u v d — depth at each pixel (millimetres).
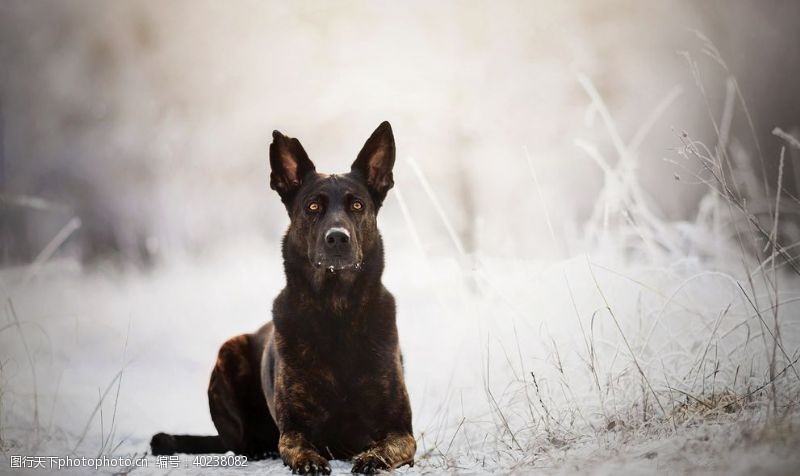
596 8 24953
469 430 8359
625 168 11727
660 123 24734
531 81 21781
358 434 7359
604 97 24031
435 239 20969
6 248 25469
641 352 7719
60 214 30344
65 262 21984
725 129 9336
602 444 6410
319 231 7145
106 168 32750
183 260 25750
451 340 11539
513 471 6023
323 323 7223
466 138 20672
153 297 19281
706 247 10484
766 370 7086
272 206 30891
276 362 7430
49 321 14547
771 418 5703
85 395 10523
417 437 8602
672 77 25469
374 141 7930
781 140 19797
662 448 5684
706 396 7051
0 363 9234
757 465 4895
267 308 17438
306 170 7879
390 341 7422
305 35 26656
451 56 21906
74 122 34375
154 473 6672
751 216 7281
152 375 12984
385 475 6301
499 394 8977
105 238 31234
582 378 8203
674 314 8906
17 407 9148
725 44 25891
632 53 25062
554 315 9555
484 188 20859
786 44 25344
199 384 12664
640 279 9586
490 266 12422
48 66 35094
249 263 23000
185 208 30516
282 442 6996
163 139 32250
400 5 23016
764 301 8688
